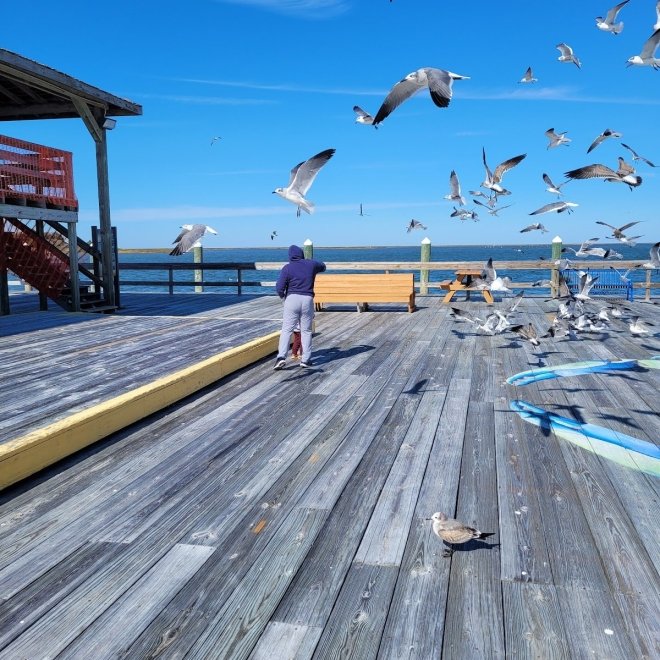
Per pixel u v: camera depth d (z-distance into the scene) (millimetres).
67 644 2893
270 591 3324
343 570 3537
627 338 11602
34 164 12719
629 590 3307
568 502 4449
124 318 12734
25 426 5641
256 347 9391
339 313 15438
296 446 5672
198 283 19516
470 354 10062
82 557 3709
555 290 17766
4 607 3195
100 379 7414
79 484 4824
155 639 2922
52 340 10070
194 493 4645
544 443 5734
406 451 5531
